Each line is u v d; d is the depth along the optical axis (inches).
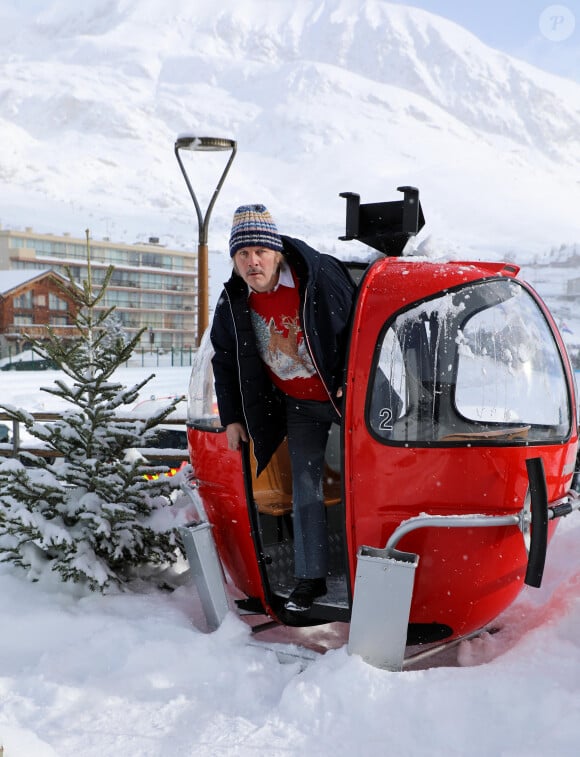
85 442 164.4
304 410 125.7
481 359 120.1
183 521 162.2
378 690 108.9
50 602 151.4
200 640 128.3
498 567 118.5
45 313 2466.8
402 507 114.4
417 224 137.9
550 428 124.9
